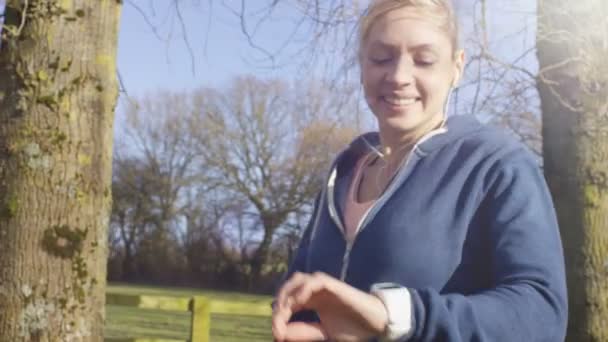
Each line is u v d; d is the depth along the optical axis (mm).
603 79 5652
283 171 35531
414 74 1509
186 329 17203
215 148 36750
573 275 5707
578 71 5672
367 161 1675
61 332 4016
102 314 4199
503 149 1401
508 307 1137
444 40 1521
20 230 4012
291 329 1098
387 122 1542
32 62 4117
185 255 38406
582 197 5719
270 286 36875
